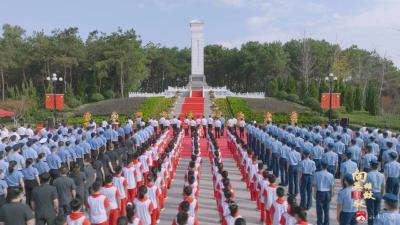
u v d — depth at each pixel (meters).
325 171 11.55
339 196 9.82
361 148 18.03
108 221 9.89
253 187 15.10
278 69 87.56
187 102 54.56
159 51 99.44
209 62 101.62
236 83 105.69
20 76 73.50
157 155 17.95
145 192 9.37
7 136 19.59
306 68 80.50
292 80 63.88
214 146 19.02
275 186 11.09
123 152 17.34
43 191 9.59
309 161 13.67
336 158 15.33
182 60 105.00
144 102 51.16
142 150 15.79
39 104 55.84
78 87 67.38
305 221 7.26
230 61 96.62
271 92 64.50
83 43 73.00
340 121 31.19
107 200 9.38
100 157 15.33
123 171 12.73
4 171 12.55
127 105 50.09
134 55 71.25
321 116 44.88
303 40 86.94
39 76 72.69
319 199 11.52
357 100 56.50
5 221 7.99
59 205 10.61
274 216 9.15
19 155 14.38
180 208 7.82
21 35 74.19
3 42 67.88
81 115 46.09
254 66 88.94
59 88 74.69
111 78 74.69
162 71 102.31
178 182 18.47
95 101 66.06
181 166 22.59
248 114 43.47
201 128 33.09
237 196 15.95
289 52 94.00
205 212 13.90
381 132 21.09
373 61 88.31
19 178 11.84
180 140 25.09
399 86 80.88
